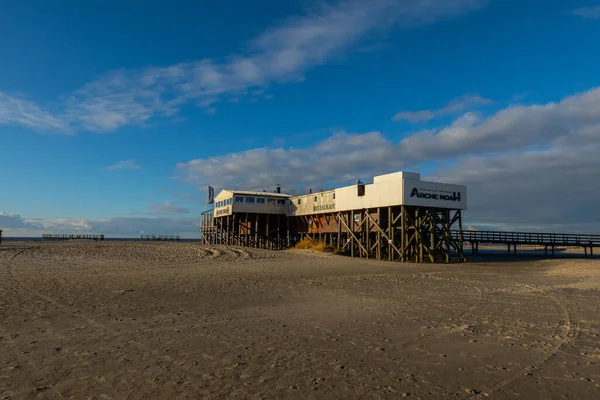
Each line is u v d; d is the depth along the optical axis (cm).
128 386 592
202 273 2211
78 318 1048
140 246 4294
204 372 652
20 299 1308
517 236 4712
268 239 5112
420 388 583
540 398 547
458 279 2064
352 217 4012
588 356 726
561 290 1614
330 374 641
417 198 3462
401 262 3344
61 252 3341
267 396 555
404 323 1007
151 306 1230
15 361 704
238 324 996
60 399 547
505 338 855
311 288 1681
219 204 5825
